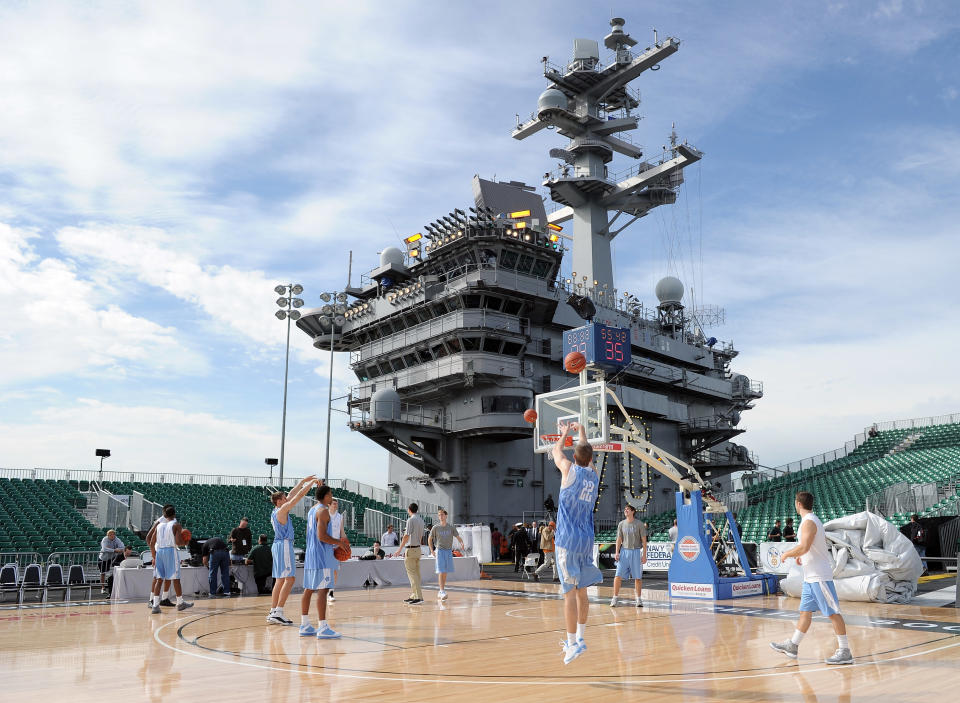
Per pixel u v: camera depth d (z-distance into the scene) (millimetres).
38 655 8453
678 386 51750
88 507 32188
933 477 34531
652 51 43281
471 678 6855
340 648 8898
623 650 8602
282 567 11570
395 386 43688
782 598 14906
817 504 35188
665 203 49500
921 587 17031
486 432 40438
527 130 47344
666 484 49625
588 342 15664
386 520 35031
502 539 40500
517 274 41219
